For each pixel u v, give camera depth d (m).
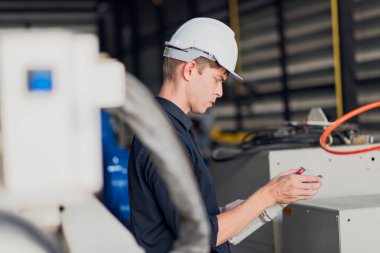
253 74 6.72
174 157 0.74
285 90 6.09
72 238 0.83
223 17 7.37
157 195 1.57
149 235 1.63
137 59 10.83
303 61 5.71
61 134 0.69
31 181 0.69
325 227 1.87
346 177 2.19
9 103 0.67
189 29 1.70
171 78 1.71
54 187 0.70
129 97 0.72
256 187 2.22
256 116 6.73
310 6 5.52
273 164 2.13
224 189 2.42
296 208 2.02
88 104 0.70
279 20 6.10
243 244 2.31
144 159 1.60
